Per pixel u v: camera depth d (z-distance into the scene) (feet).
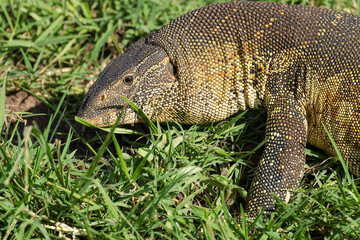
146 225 17.38
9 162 18.15
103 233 16.53
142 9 30.12
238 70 20.58
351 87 19.07
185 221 18.15
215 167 21.31
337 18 20.44
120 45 29.76
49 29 29.99
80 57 30.14
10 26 30.19
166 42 20.56
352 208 18.02
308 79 19.79
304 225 17.61
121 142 24.02
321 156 21.25
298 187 20.68
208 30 20.52
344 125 19.36
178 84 20.54
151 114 20.95
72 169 20.47
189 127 23.29
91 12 31.53
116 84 20.31
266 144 19.92
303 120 19.98
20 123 25.98
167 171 20.15
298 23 20.17
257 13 20.56
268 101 20.52
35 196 18.04
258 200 19.12
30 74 27.91
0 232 17.39
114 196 19.11
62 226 17.43
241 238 17.29
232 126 22.40
